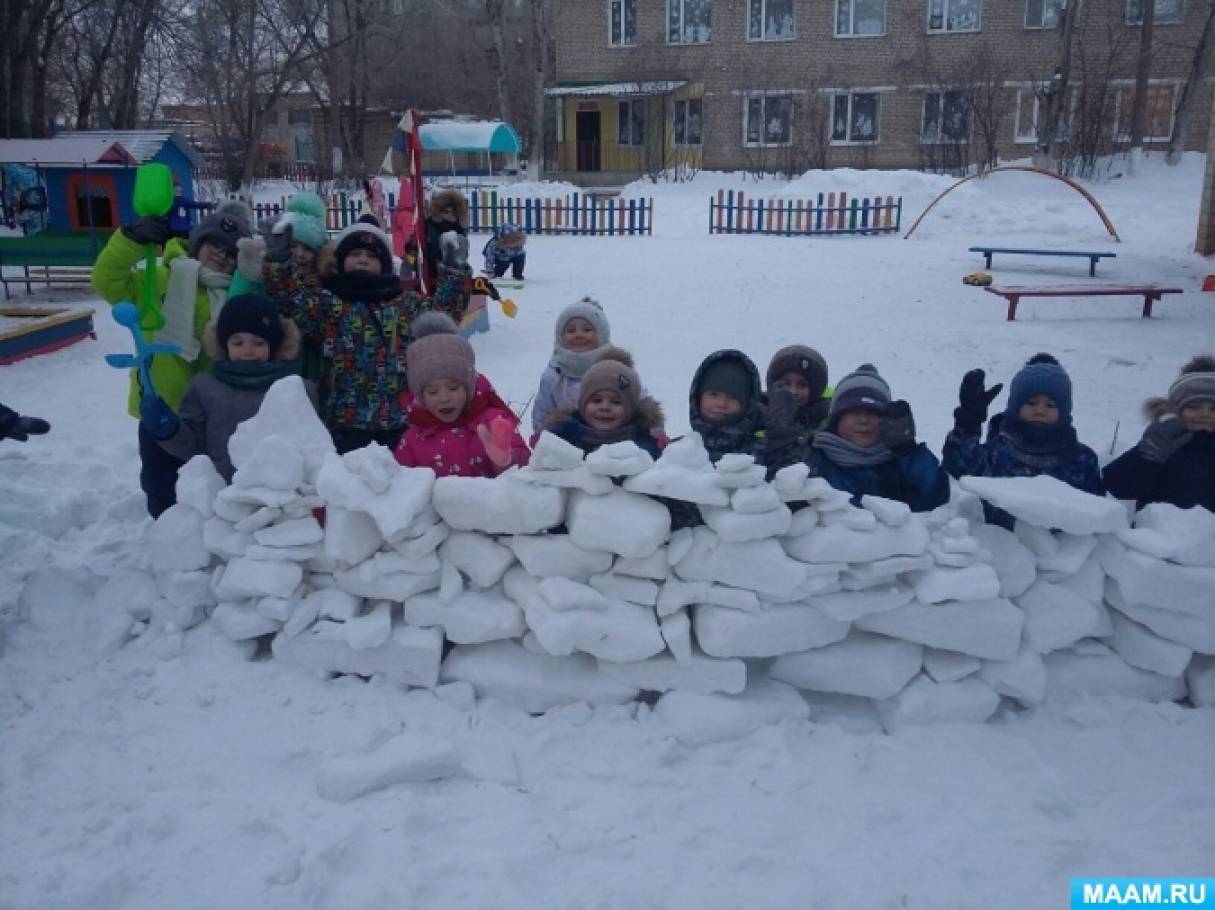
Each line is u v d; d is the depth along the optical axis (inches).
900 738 119.1
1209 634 124.7
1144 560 124.8
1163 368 345.4
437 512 128.4
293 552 131.6
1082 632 127.0
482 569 127.9
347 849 99.9
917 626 122.9
